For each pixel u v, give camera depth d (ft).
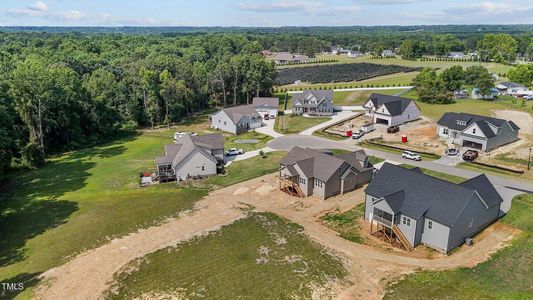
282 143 236.63
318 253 115.03
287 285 100.12
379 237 125.18
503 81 422.41
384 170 138.21
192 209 149.07
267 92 394.93
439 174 174.91
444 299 93.20
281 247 118.62
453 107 312.71
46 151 239.91
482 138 202.08
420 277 102.53
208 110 360.48
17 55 398.62
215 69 384.27
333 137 244.22
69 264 113.80
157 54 476.95
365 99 365.40
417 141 226.58
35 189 176.04
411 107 272.10
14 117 226.99
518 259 108.06
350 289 98.73
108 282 104.37
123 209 151.23
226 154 217.56
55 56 396.78
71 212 150.10
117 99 294.46
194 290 99.35
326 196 155.02
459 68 376.89
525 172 173.68
